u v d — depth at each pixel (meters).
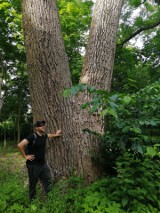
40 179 4.43
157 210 3.68
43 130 4.37
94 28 5.20
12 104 19.70
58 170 4.42
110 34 5.13
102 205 3.58
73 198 3.77
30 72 4.57
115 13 5.24
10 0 11.28
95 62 4.98
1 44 14.11
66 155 4.44
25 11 4.62
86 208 3.52
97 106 2.95
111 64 5.11
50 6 4.64
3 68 16.67
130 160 3.88
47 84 4.44
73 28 11.31
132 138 3.50
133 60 12.13
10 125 23.34
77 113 4.68
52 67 4.48
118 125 3.35
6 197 4.05
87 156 4.50
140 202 3.71
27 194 4.32
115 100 2.96
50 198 3.73
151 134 3.78
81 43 11.88
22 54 14.92
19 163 10.09
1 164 9.54
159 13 11.20
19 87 18.84
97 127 4.66
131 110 3.69
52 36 4.54
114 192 3.68
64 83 4.55
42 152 4.40
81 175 4.42
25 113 21.44
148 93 3.65
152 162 3.92
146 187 3.73
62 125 4.46
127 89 5.15
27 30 4.58
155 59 12.68
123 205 3.51
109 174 4.57
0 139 23.16
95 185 4.07
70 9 10.84
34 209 3.51
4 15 11.96
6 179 6.26
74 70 10.89
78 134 4.57
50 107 4.44
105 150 4.44
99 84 4.90
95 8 5.37
